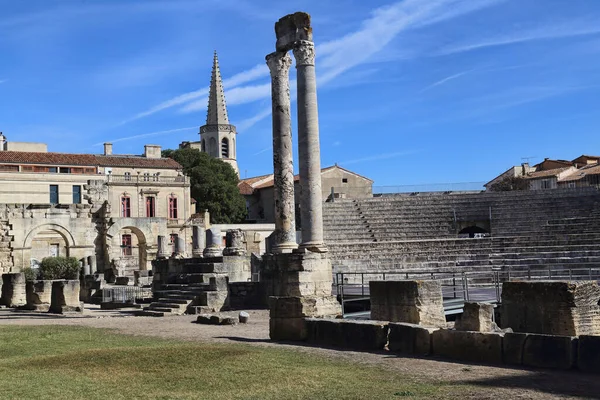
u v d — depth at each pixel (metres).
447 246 53.28
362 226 64.00
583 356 13.14
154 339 20.48
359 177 90.75
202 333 22.03
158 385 12.73
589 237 50.34
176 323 26.02
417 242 53.91
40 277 55.06
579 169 90.31
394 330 16.78
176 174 95.62
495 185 95.88
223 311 30.48
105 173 89.25
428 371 13.73
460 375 13.17
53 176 82.88
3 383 13.04
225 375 13.57
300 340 19.02
